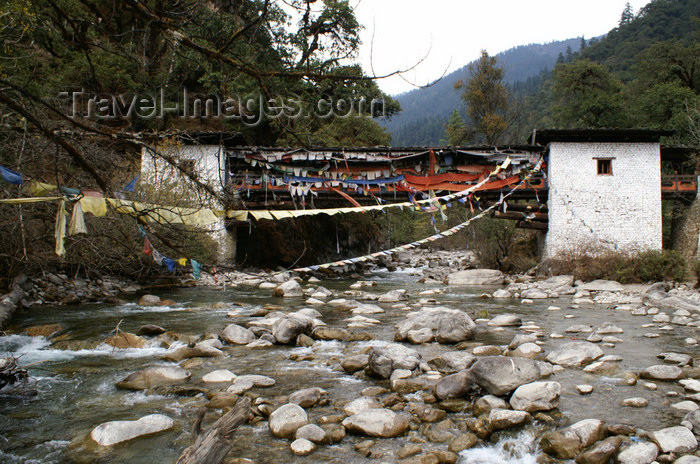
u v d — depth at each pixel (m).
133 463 4.42
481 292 18.77
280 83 5.49
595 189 24.77
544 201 26.12
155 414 5.33
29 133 6.07
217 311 12.71
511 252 29.56
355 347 8.70
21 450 4.67
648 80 39.84
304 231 31.92
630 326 10.73
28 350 8.58
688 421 4.94
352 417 5.12
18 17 8.60
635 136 24.64
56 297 13.31
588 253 23.77
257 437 4.97
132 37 5.58
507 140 50.88
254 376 6.71
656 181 24.69
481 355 7.72
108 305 13.30
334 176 25.12
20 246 9.29
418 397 5.93
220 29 4.82
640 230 24.50
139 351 8.55
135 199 8.90
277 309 12.90
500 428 4.93
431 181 25.11
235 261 25.59
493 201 25.94
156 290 17.06
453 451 4.58
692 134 30.17
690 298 15.66
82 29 5.08
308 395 5.82
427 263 36.66
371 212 37.62
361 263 33.56
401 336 9.24
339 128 35.62
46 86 16.28
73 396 6.20
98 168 6.82
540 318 12.05
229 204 5.56
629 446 4.41
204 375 6.89
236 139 23.88
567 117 43.22
